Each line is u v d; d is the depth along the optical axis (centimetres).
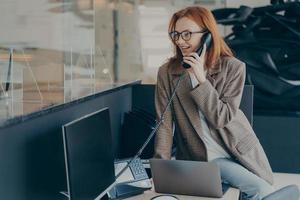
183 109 209
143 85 296
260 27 401
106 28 425
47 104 176
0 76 234
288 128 393
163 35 420
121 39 426
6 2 443
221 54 209
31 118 150
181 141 216
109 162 169
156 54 423
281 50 398
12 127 142
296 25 394
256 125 400
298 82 397
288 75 398
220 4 406
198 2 410
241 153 205
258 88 404
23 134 149
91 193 150
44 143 165
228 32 407
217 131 204
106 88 251
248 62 404
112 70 423
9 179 141
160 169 179
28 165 153
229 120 199
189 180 176
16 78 234
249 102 244
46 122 166
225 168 201
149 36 423
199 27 199
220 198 175
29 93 217
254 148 209
